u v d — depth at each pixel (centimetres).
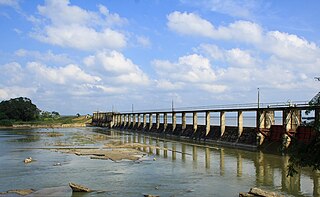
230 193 3300
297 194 3266
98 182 3825
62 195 3259
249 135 7300
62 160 5509
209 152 6575
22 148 7338
